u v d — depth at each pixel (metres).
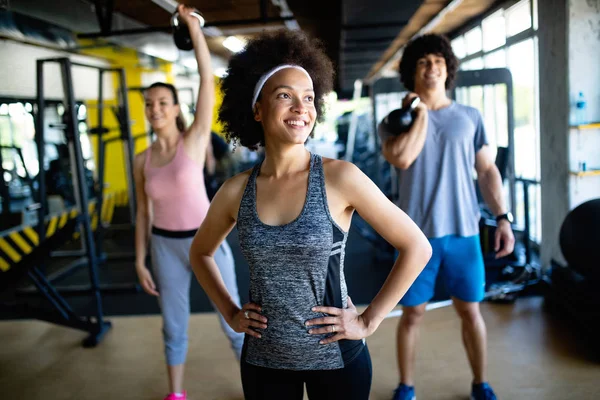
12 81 4.25
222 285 1.47
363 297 3.96
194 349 3.11
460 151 2.08
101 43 4.77
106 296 4.31
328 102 1.45
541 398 2.34
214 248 1.47
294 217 1.21
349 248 5.62
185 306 2.35
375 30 4.41
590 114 3.38
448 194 2.09
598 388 2.40
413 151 2.02
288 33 1.35
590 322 2.88
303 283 1.21
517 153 4.88
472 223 2.12
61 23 3.98
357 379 1.29
